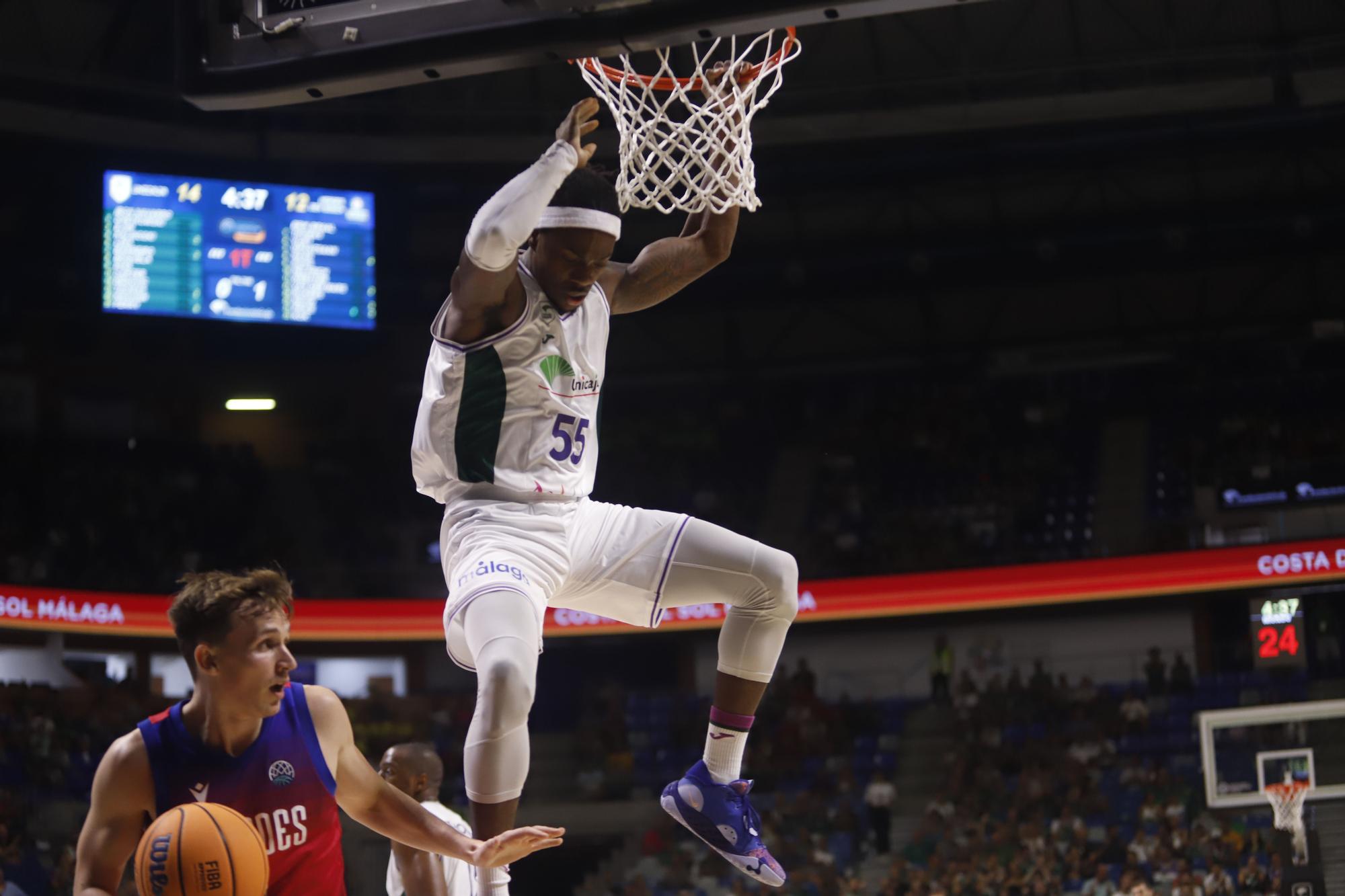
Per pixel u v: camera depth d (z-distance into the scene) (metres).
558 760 23.14
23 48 21.28
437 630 23.28
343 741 3.54
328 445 26.78
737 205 4.68
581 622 23.58
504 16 4.39
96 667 21.94
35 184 22.12
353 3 4.58
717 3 4.20
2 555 22.56
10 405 24.02
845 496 27.42
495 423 4.05
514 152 23.33
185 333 20.67
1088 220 26.75
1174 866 18.53
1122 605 24.48
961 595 23.44
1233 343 28.22
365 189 21.25
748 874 4.41
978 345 29.16
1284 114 23.41
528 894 22.08
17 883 17.81
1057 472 27.12
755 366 29.67
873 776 21.20
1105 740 21.78
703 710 23.61
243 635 3.27
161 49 21.94
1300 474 25.39
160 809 3.35
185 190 20.11
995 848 19.34
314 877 3.45
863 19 23.56
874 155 24.56
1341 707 18.30
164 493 24.84
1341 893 18.77
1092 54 23.69
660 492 28.25
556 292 4.07
